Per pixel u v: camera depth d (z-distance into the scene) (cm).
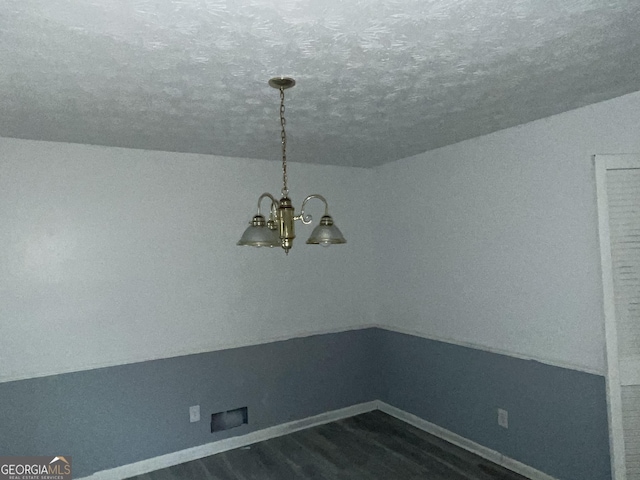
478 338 343
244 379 379
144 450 337
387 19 154
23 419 301
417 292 398
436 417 380
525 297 308
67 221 317
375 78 209
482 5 147
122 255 335
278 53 178
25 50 170
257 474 325
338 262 431
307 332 411
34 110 244
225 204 376
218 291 371
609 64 204
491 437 333
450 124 300
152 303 345
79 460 316
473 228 345
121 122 271
